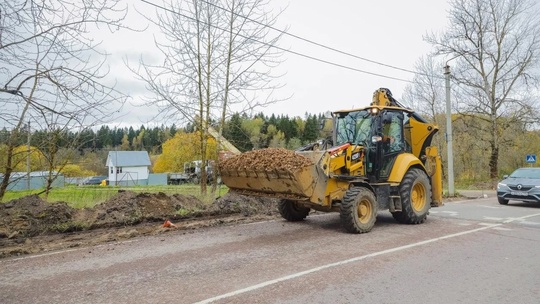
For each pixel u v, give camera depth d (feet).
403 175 28.68
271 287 14.87
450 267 17.74
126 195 32.09
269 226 28.58
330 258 19.22
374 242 23.02
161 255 19.90
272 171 24.48
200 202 35.65
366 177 27.66
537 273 16.87
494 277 16.28
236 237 24.48
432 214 35.94
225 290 14.51
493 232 26.37
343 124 30.94
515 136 90.17
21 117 24.63
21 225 25.22
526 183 43.06
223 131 41.14
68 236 24.62
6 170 29.48
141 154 194.70
